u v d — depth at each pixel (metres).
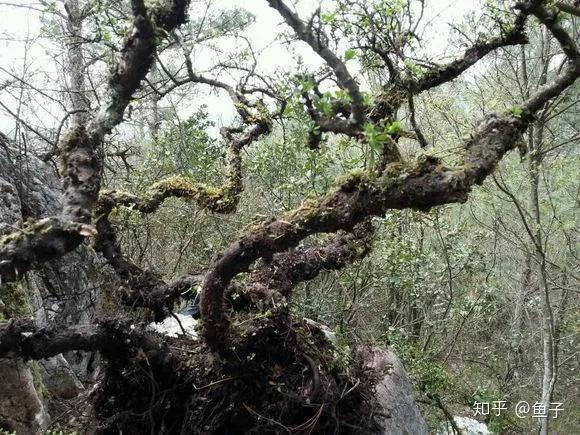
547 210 6.38
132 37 2.16
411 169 2.03
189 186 3.36
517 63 5.39
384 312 7.23
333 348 3.32
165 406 3.15
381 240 5.70
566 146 6.39
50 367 4.25
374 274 6.20
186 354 3.16
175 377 3.11
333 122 1.98
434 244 6.90
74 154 2.21
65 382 4.29
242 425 3.11
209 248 5.67
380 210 2.14
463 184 1.98
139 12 2.05
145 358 2.92
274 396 3.06
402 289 6.47
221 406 3.08
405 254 5.66
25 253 1.99
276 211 5.75
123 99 2.24
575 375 8.39
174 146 5.59
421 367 5.39
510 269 8.18
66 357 4.70
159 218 6.66
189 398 3.13
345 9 2.76
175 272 6.34
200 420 3.08
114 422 3.21
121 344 2.89
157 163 5.61
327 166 4.69
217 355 3.01
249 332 2.96
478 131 2.18
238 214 6.33
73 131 2.24
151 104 7.18
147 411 3.11
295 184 5.00
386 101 2.94
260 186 5.86
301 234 2.35
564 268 6.39
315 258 3.65
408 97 2.93
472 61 3.07
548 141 5.89
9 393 3.33
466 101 5.79
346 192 2.25
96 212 3.19
